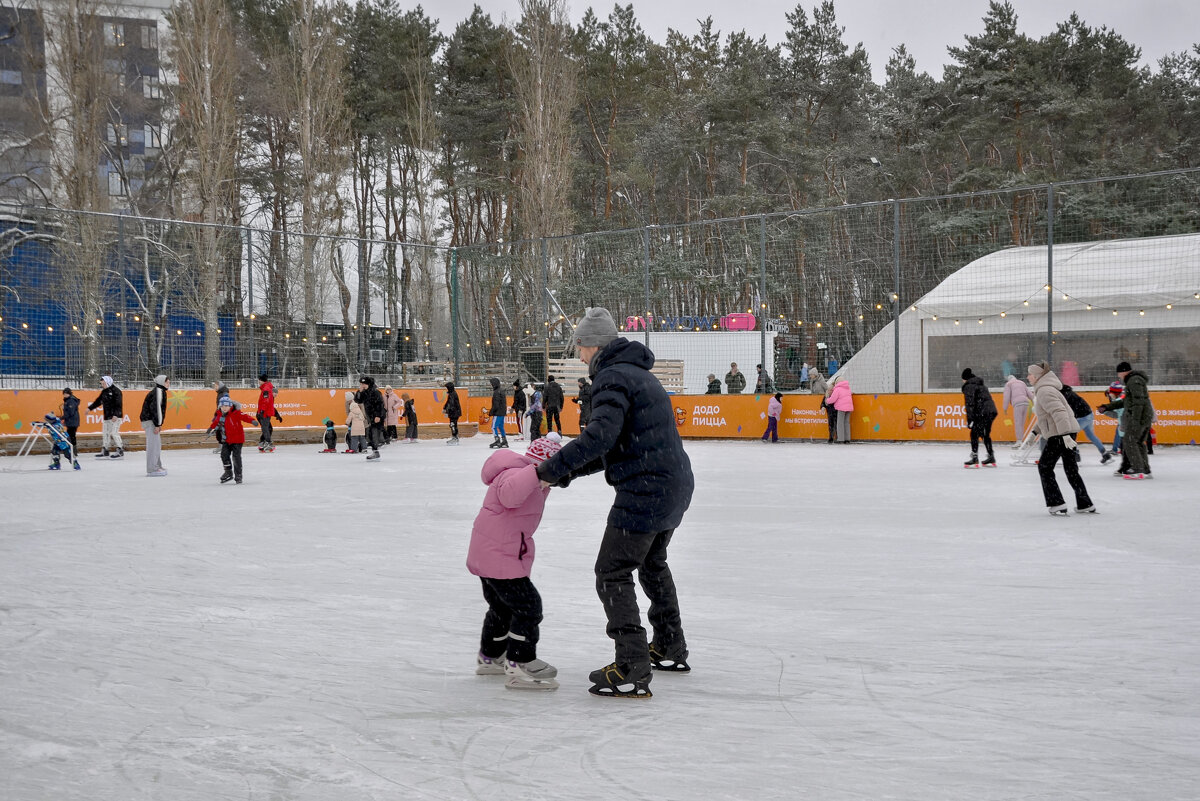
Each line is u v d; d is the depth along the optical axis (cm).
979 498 1238
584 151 5762
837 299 3866
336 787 314
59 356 2698
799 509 1138
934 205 4438
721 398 2738
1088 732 367
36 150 4116
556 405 2505
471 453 2375
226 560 812
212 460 2194
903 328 2622
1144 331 2303
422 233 4891
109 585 701
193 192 3788
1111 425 2192
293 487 1493
